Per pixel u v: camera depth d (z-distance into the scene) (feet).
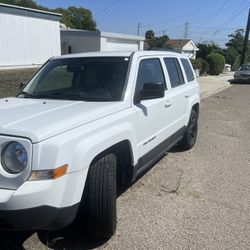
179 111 20.56
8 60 63.72
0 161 10.41
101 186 11.97
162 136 17.92
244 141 28.27
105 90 14.87
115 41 117.50
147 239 13.17
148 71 17.07
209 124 34.83
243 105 49.49
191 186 18.35
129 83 14.99
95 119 12.43
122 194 16.97
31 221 10.18
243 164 22.33
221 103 51.55
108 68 15.69
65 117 11.73
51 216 10.36
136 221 14.44
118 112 13.73
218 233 13.76
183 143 24.11
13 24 63.52
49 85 16.14
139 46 129.80
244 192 17.81
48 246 12.57
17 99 15.12
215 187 18.35
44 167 10.24
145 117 15.49
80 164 10.96
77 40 114.21
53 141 10.46
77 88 15.38
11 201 9.95
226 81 95.81
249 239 13.41
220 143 27.35
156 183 18.53
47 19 70.59
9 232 13.38
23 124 10.87
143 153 15.61
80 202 11.82
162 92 14.90
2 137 10.41
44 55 71.31
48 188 10.16
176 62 21.66
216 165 21.94
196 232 13.78
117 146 13.34
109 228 12.44
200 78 103.55
